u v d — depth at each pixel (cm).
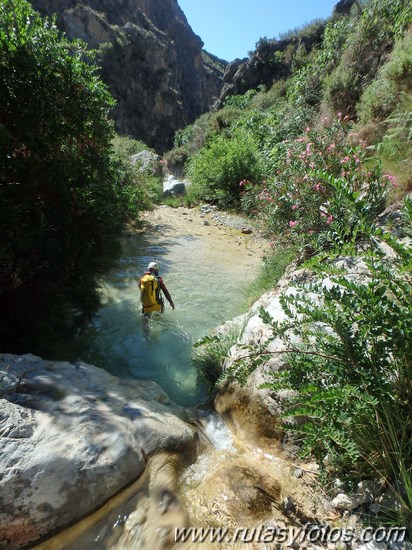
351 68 991
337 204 393
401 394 211
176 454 266
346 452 221
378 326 208
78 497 219
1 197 425
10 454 221
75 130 487
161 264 758
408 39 745
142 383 363
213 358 397
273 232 567
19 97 429
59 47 462
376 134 628
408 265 203
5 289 455
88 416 267
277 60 3462
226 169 1265
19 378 294
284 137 1269
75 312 510
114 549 203
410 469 200
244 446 294
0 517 199
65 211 477
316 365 232
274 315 379
